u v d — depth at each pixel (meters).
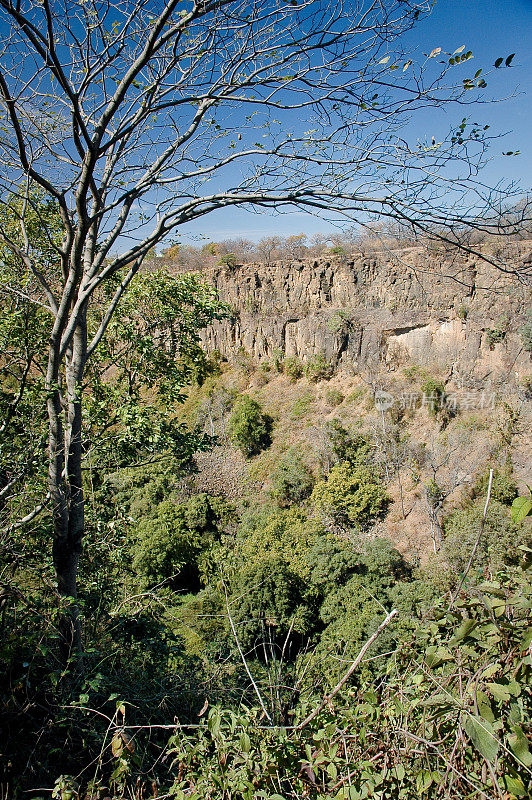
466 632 1.91
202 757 2.26
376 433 32.56
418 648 2.47
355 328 41.84
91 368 7.32
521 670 1.79
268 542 21.62
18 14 3.17
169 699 3.96
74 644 4.52
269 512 25.67
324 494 27.52
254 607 14.76
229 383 47.59
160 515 21.11
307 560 18.03
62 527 5.21
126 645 5.41
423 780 1.78
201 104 4.55
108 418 7.04
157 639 5.71
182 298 7.99
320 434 32.62
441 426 33.75
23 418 6.09
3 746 2.97
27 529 5.44
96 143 3.92
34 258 6.68
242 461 36.44
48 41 3.40
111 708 3.81
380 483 28.84
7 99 3.65
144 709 3.78
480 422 32.69
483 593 2.12
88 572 6.51
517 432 30.28
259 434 36.72
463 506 25.75
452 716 1.89
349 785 1.89
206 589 15.86
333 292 44.66
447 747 1.94
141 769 2.65
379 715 2.14
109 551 6.80
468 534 17.16
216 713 2.13
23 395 6.46
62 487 5.25
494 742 1.59
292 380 45.22
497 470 26.53
